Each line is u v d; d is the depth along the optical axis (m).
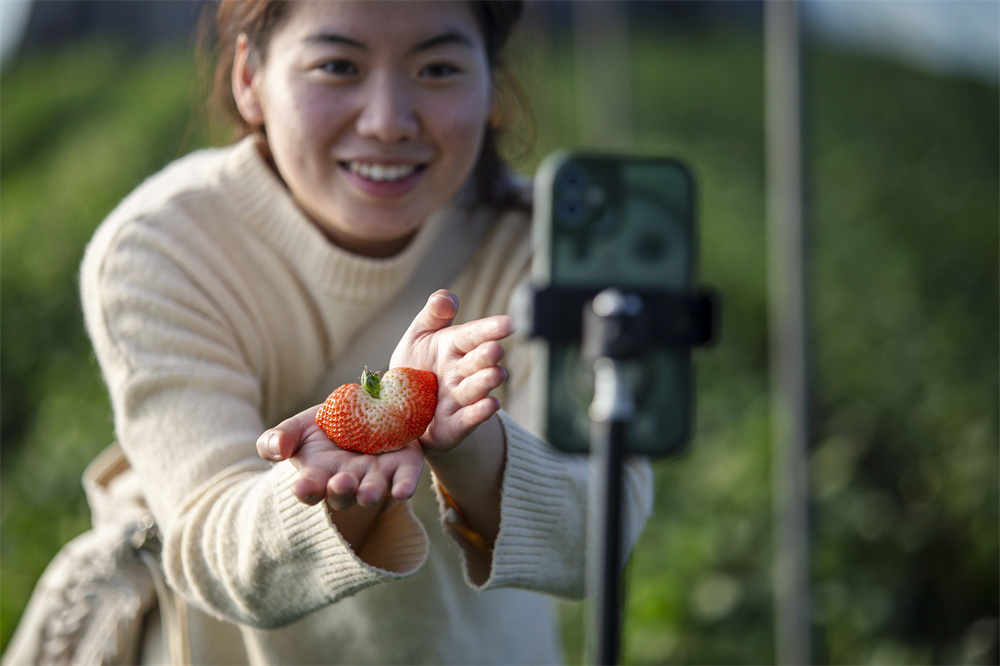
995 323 6.42
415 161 1.64
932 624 3.84
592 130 8.89
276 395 1.83
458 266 1.87
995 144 11.75
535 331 0.97
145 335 1.65
